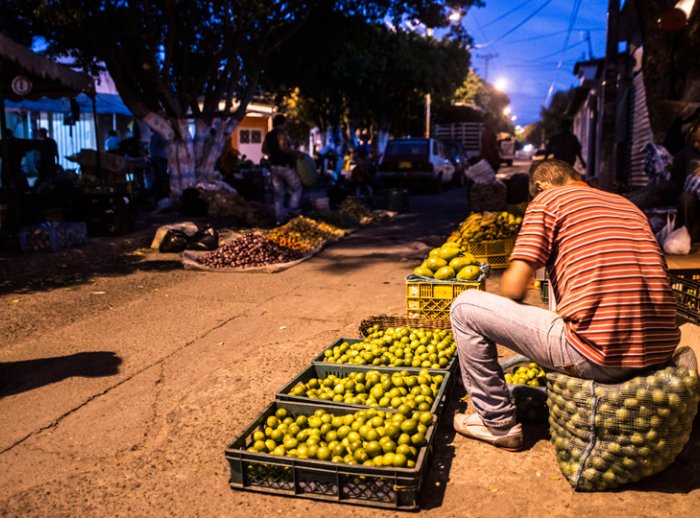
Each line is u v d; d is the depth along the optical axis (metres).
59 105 20.36
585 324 2.90
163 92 14.61
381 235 12.43
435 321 5.11
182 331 5.78
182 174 15.34
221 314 6.37
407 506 2.85
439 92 41.25
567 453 3.04
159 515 2.88
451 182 28.23
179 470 3.28
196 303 6.86
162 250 10.49
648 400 2.80
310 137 48.31
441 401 3.60
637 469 2.91
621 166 19.91
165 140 15.17
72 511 2.93
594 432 2.93
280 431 3.30
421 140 24.27
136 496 3.04
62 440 3.65
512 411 3.43
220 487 3.11
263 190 18.83
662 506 2.86
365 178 19.47
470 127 37.91
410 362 4.30
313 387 3.93
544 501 2.93
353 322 6.01
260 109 32.59
